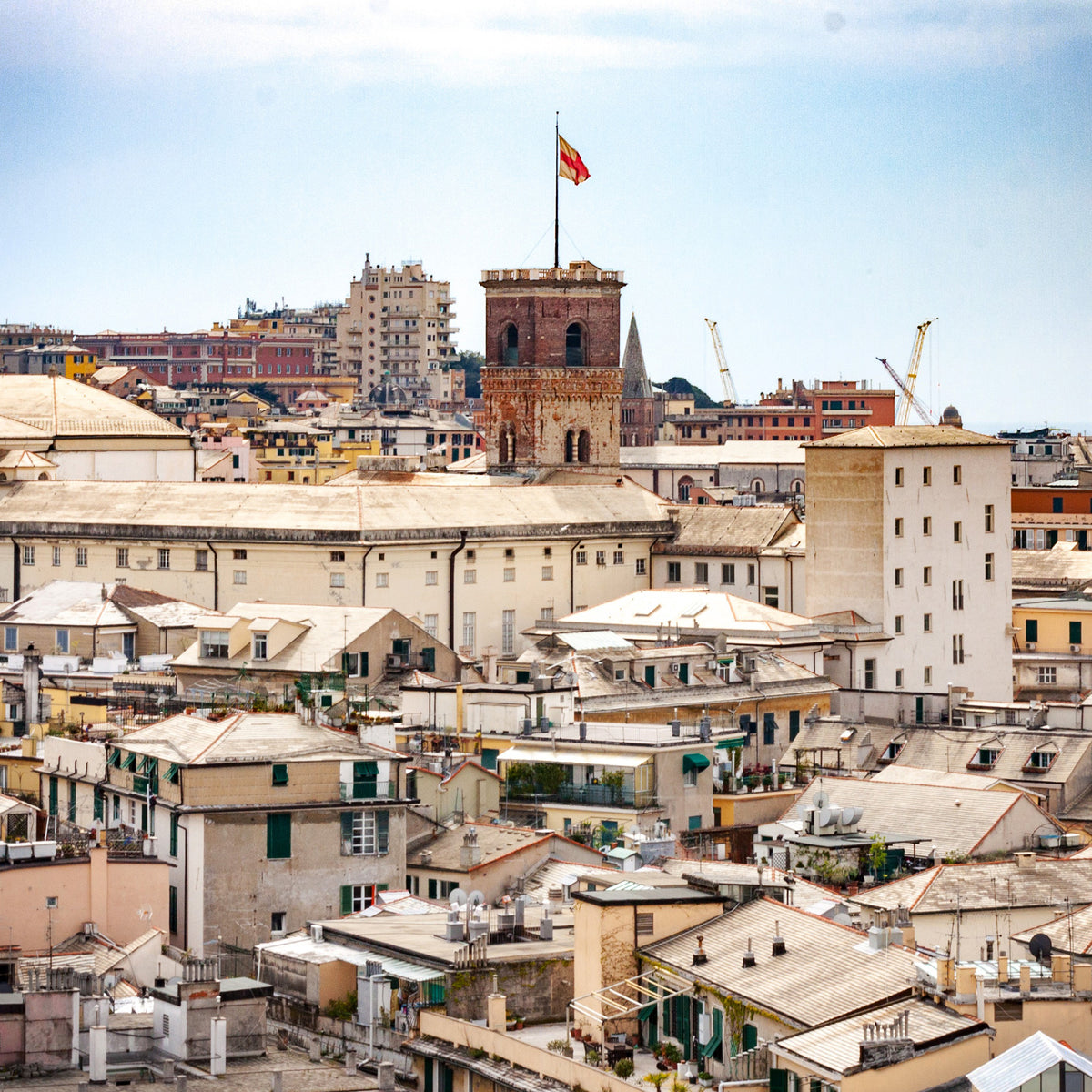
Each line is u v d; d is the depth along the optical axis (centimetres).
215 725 17900
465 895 16250
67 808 18550
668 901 13375
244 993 13362
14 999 13238
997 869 15812
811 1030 11762
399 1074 13075
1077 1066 10781
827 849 17412
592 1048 12738
